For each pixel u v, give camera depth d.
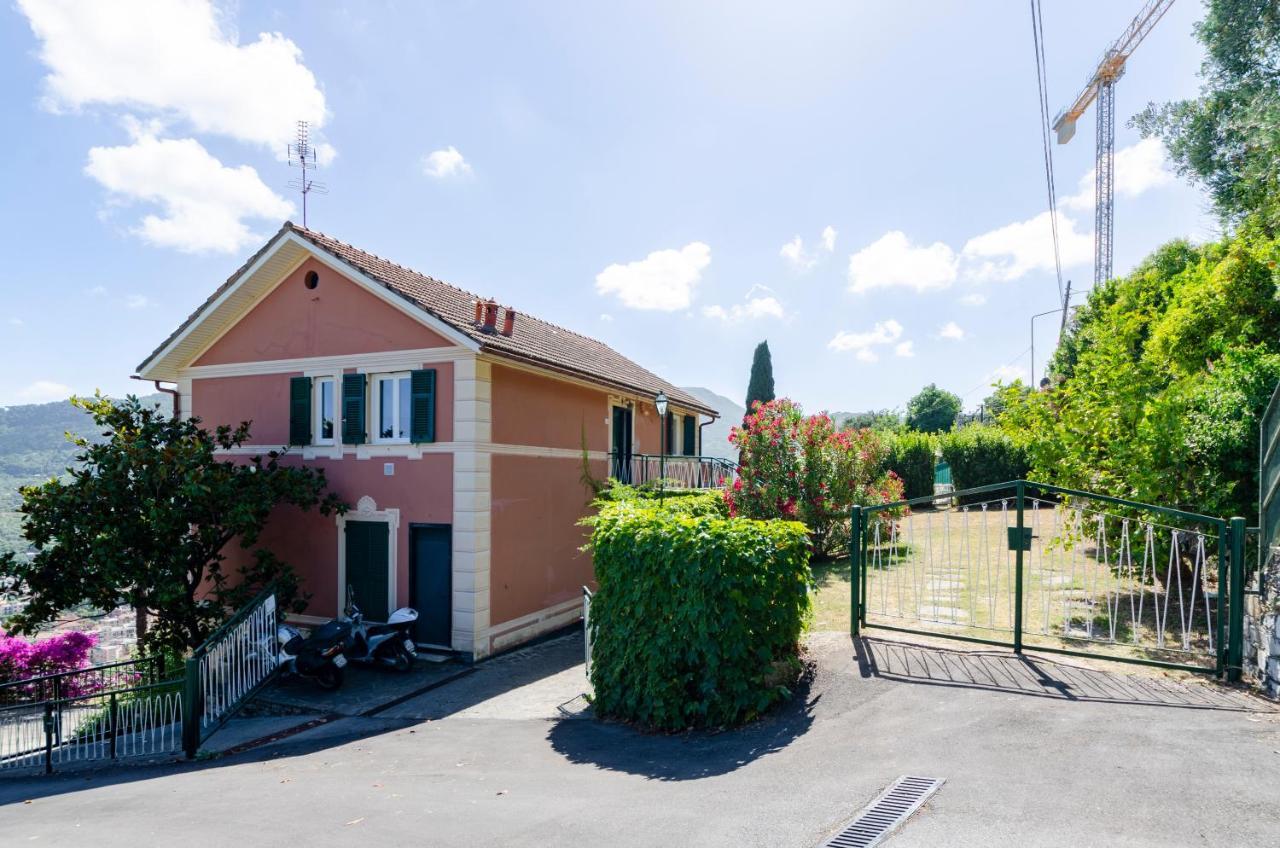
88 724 11.52
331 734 9.14
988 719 6.05
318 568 13.85
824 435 15.77
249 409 14.66
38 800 7.39
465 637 12.44
